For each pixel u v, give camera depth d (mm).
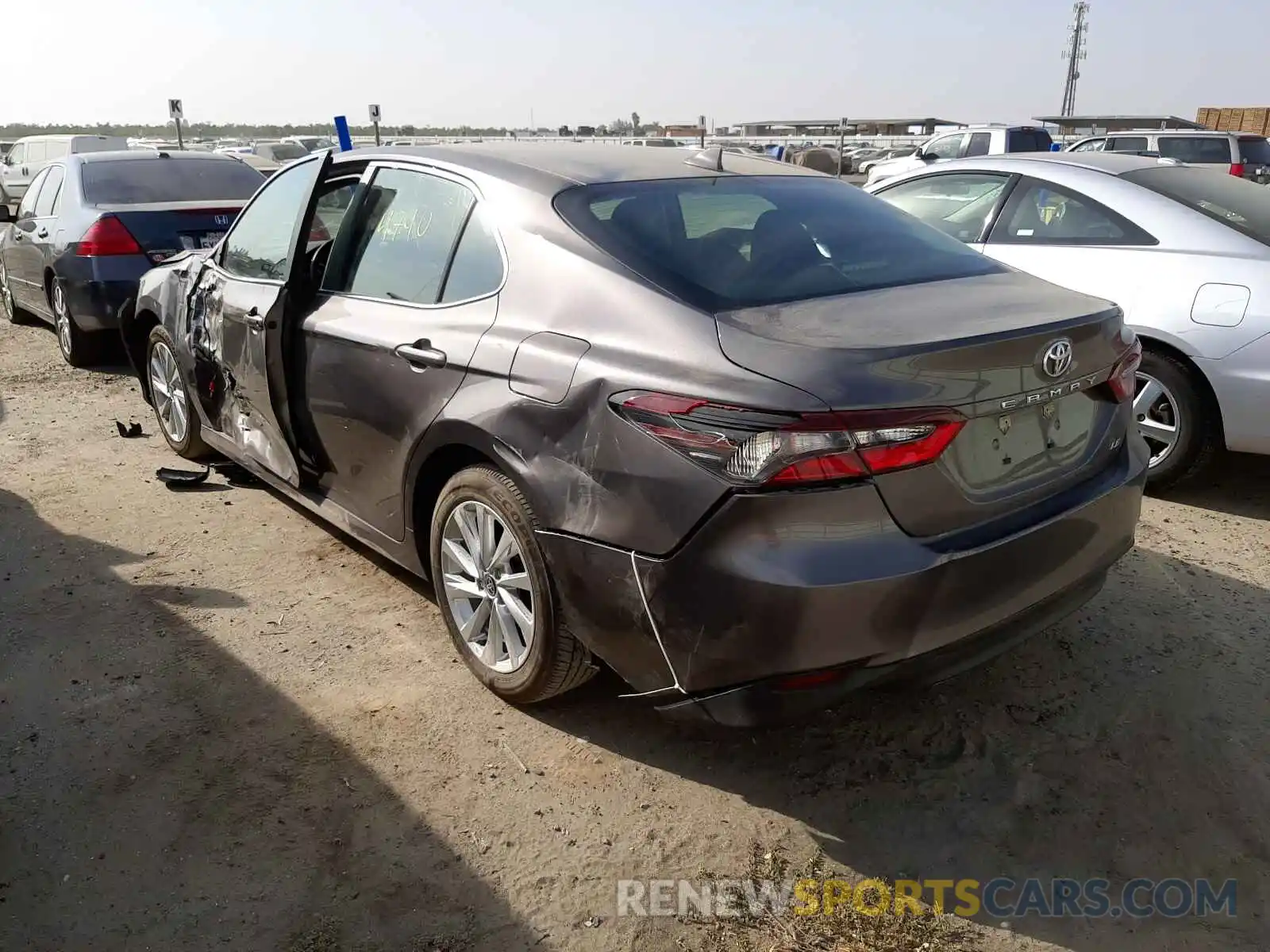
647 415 2385
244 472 5051
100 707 3045
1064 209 5145
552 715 3061
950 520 2379
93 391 6707
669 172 3232
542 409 2641
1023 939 2266
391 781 2736
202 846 2482
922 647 2357
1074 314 2631
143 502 4688
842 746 2936
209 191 7629
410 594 3814
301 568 4020
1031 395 2486
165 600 3727
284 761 2809
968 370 2340
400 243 3416
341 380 3451
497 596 2996
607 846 2521
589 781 2762
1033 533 2498
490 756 2855
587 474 2523
